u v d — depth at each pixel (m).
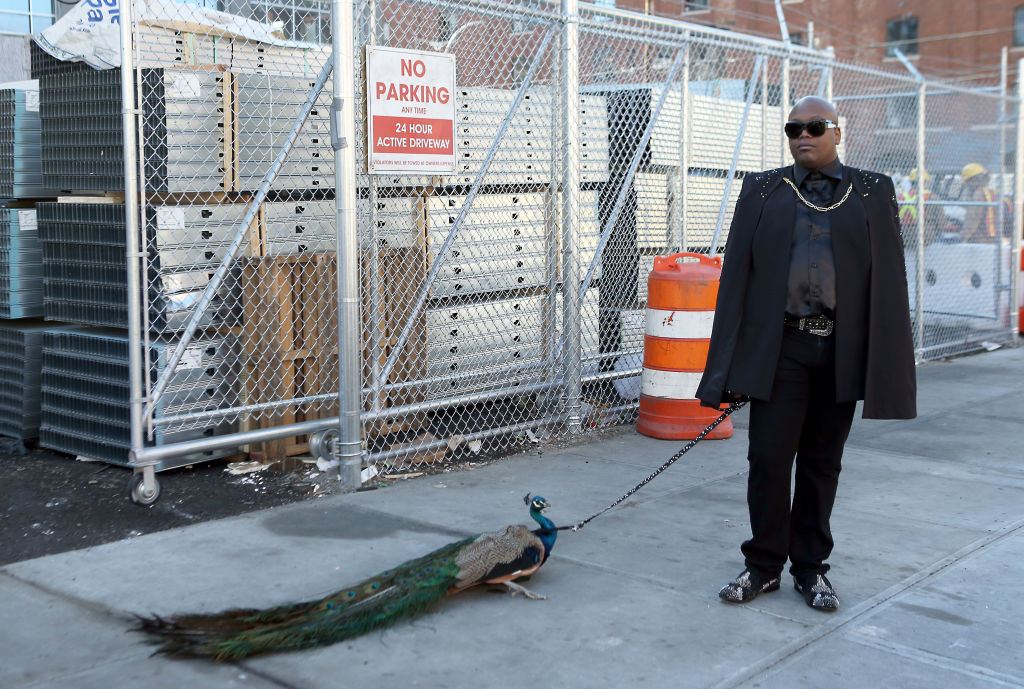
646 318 7.19
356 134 5.93
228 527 4.89
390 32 6.39
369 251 6.06
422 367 6.55
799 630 3.69
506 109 6.86
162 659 3.41
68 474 5.87
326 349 6.21
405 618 3.66
